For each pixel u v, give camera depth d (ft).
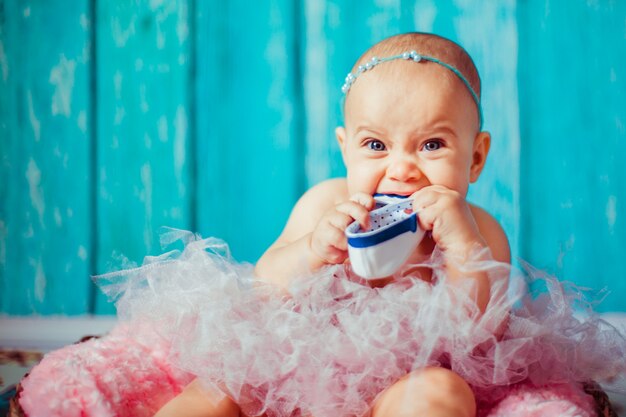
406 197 3.95
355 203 3.76
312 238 3.87
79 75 7.25
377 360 3.48
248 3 7.25
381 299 3.60
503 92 7.14
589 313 4.07
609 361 4.02
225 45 7.27
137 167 7.33
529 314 3.93
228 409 3.54
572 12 7.04
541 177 7.18
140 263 7.34
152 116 7.30
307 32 7.26
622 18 6.99
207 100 7.30
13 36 7.20
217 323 3.60
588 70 7.06
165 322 3.82
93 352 4.00
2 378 5.79
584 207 7.14
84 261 7.34
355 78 4.25
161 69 7.27
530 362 3.68
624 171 7.08
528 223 7.22
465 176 4.14
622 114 7.06
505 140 7.18
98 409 3.68
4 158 7.27
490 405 3.70
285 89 7.30
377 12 7.19
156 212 7.37
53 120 7.27
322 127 7.32
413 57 4.07
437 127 3.98
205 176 7.36
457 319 3.43
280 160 7.36
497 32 7.11
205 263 3.87
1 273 7.32
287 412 3.58
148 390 3.91
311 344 3.50
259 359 3.50
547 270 4.48
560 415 3.40
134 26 7.25
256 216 7.40
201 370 3.58
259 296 3.85
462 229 3.64
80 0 7.21
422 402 3.21
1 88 7.23
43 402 3.67
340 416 3.48
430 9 7.14
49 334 7.11
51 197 7.30
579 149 7.11
